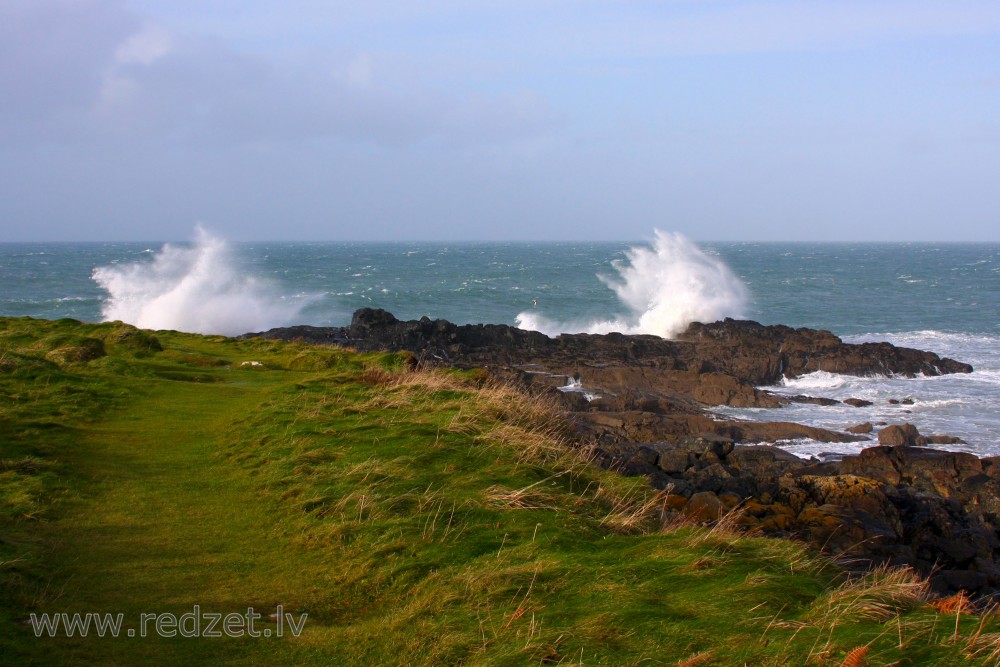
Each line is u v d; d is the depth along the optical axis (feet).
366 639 18.90
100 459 33.32
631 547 23.27
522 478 30.04
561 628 17.94
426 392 46.50
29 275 346.95
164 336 87.86
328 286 305.32
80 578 21.40
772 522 47.57
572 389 107.65
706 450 66.64
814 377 127.44
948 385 122.72
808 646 16.47
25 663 16.55
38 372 48.93
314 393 45.60
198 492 29.71
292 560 23.68
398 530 24.73
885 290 311.68
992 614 18.08
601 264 514.68
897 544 47.93
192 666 17.44
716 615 18.26
